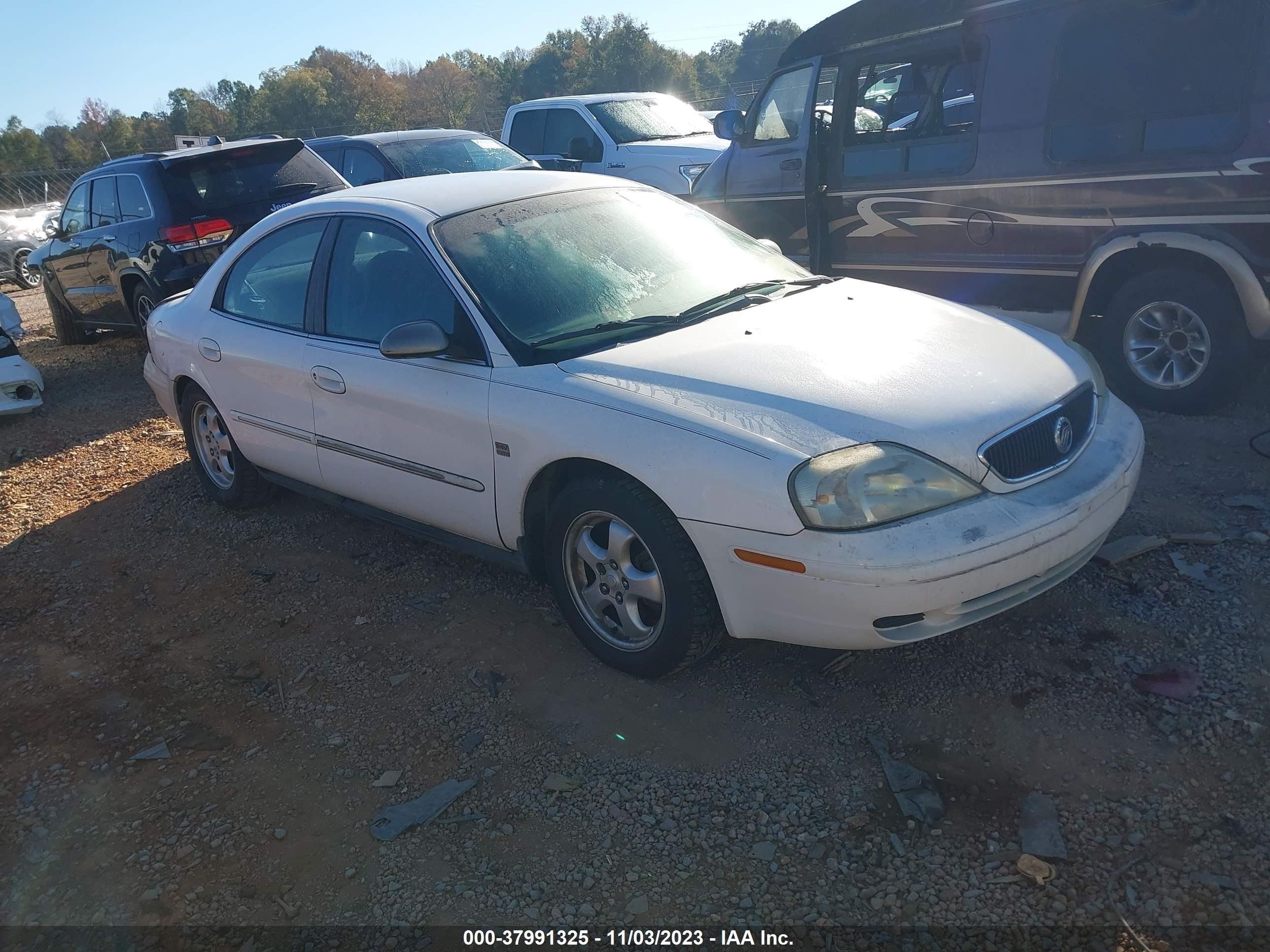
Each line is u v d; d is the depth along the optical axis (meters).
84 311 9.86
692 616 3.12
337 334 4.18
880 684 3.26
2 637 4.23
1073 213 5.35
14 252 17.30
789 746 3.02
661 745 3.09
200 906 2.66
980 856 2.55
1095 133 5.18
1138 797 2.68
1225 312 4.96
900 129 6.43
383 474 4.08
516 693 3.43
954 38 5.79
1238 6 4.59
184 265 8.27
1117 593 3.62
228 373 4.75
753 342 3.44
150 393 8.05
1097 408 3.45
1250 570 3.68
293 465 4.61
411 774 3.09
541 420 3.32
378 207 4.13
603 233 4.12
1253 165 4.65
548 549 3.51
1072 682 3.16
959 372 3.25
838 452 2.85
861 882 2.52
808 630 2.92
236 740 3.36
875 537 2.77
